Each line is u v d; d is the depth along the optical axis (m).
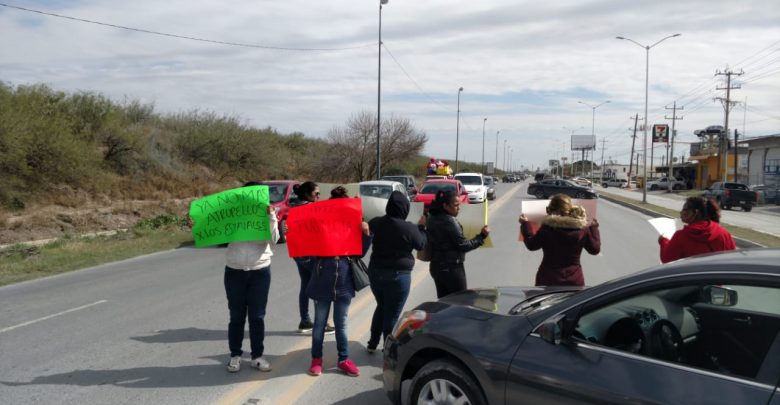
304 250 5.08
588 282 9.84
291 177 42.25
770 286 2.74
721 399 2.67
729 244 4.89
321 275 5.14
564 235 5.05
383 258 5.28
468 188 31.23
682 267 3.07
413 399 3.89
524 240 5.40
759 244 14.61
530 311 3.65
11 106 20.70
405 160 47.91
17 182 19.70
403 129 45.38
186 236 17.16
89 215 20.12
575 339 3.29
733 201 35.53
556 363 3.21
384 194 16.81
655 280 3.09
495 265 11.54
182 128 35.22
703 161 71.00
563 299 3.64
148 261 12.80
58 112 24.12
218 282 9.95
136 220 21.16
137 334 6.66
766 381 2.68
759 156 53.81
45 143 21.11
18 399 4.70
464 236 5.65
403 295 5.31
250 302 5.30
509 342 3.46
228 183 33.69
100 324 7.15
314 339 5.21
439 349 3.79
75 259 12.77
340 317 5.19
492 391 3.43
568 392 3.10
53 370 5.42
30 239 16.91
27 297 8.95
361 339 6.36
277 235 5.23
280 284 9.69
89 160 23.20
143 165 28.31
